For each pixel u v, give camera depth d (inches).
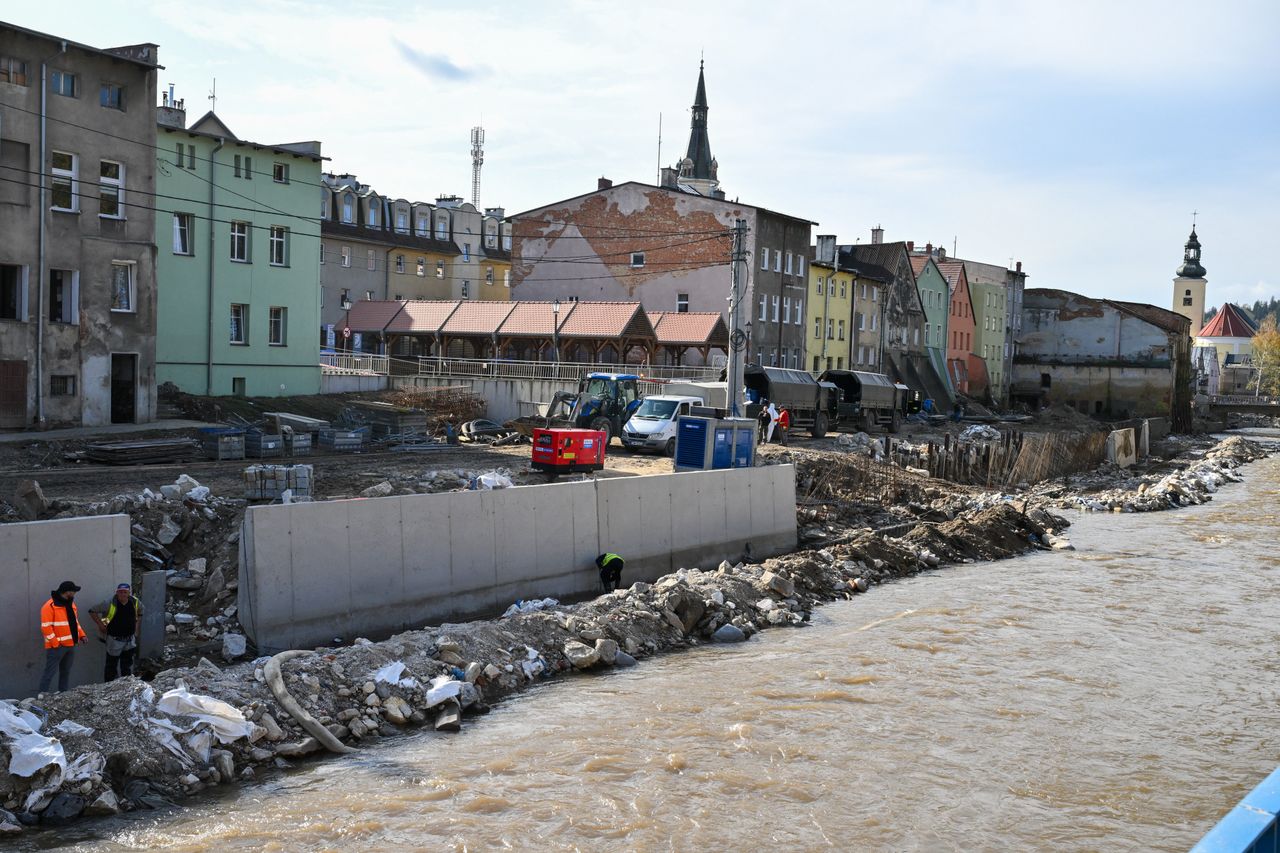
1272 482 2126.0
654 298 2573.8
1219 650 770.8
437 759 514.0
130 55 1450.5
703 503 993.5
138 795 451.2
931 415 2898.6
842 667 697.0
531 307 2311.8
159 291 1664.6
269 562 639.8
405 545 720.3
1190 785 520.4
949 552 1122.7
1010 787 509.4
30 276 1300.4
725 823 456.1
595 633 698.2
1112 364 3973.9
